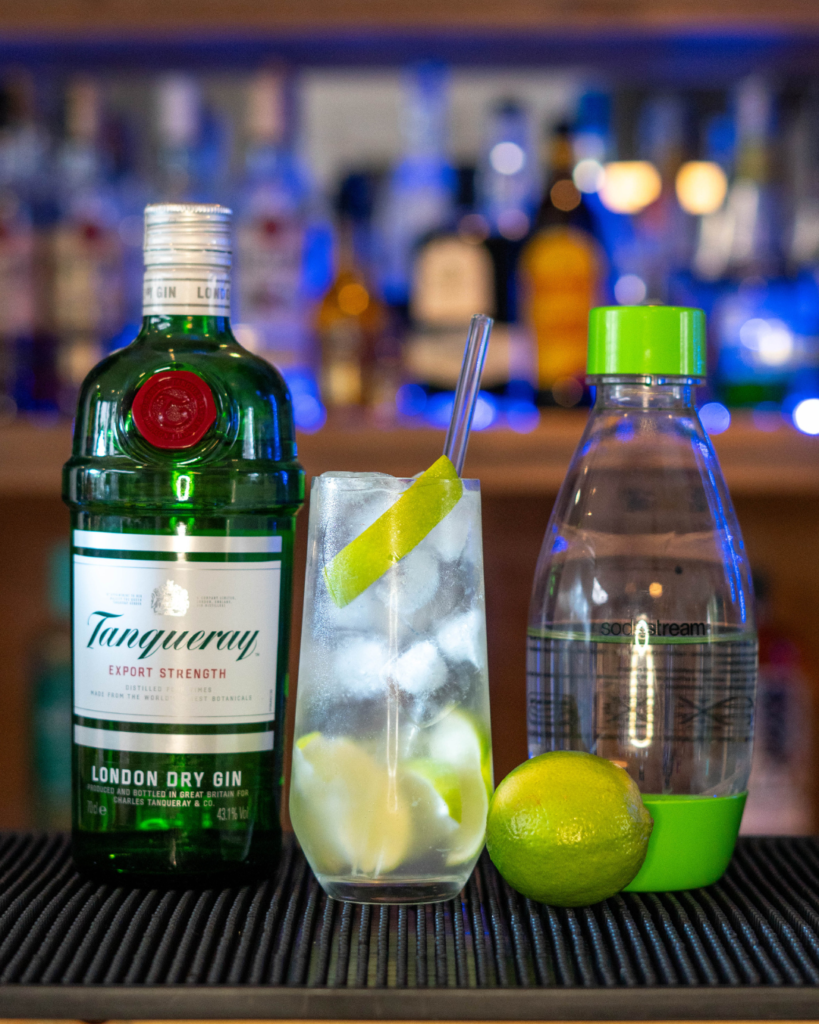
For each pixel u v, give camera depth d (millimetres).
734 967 731
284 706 841
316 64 1495
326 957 738
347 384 1436
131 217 1521
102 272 1435
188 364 833
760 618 1510
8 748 1735
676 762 821
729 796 823
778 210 1475
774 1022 712
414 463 1345
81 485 831
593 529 831
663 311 824
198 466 829
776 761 1489
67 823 1701
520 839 779
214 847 816
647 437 835
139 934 760
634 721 822
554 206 1400
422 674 786
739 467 1350
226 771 816
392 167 1636
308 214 1544
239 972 723
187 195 1489
